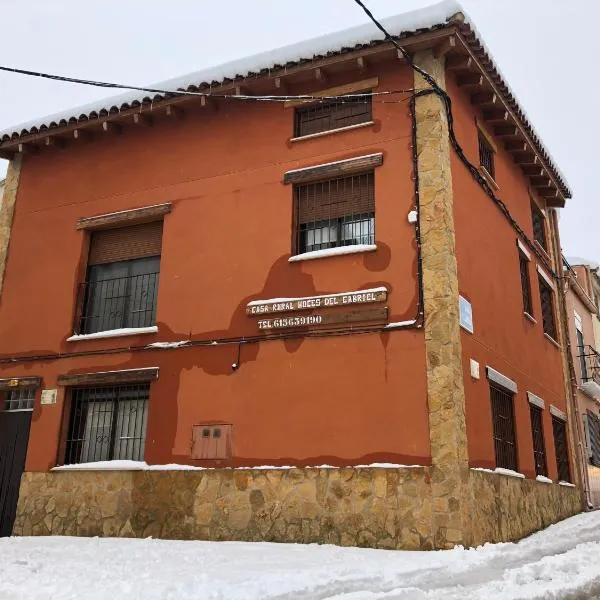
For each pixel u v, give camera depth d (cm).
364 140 1095
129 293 1248
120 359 1174
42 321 1276
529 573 681
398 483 914
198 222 1192
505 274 1273
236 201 1170
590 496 1702
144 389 1159
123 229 1286
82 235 1298
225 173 1198
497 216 1279
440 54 1075
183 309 1151
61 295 1277
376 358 979
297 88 1177
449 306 956
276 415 1024
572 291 2011
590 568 721
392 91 1085
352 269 1037
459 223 1064
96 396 1198
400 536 892
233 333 1096
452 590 588
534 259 1516
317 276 1060
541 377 1416
